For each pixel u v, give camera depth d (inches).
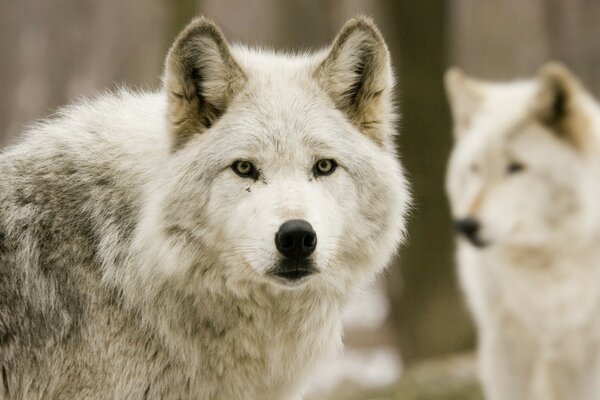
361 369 1019.3
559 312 606.9
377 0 1172.5
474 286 636.1
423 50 958.4
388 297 998.4
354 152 357.4
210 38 350.0
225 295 346.0
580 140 609.6
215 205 342.0
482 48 2217.0
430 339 943.7
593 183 607.2
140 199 349.7
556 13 2207.2
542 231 603.5
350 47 366.0
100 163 355.3
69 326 339.0
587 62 2187.5
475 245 600.4
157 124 363.9
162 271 340.2
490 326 628.4
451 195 653.3
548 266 608.4
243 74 356.8
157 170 349.1
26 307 340.8
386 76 372.8
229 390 354.6
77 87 2085.4
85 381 339.6
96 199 350.3
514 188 605.9
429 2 956.6
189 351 346.0
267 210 331.9
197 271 343.6
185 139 351.6
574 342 607.8
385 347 1109.7
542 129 610.9
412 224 951.6
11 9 2075.5
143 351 343.6
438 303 943.0
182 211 340.5
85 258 344.8
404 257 959.0
